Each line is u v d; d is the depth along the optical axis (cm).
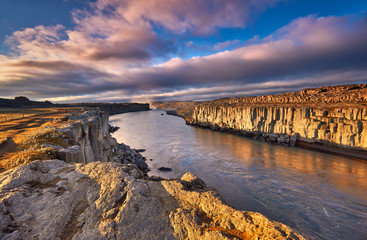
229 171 4075
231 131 10438
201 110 14362
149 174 3822
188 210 863
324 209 2608
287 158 5166
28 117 4425
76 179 1039
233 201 2825
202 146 6762
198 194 970
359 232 2156
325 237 2091
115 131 10600
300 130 6969
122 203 874
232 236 703
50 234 665
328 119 6291
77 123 2645
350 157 5131
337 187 3294
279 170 4159
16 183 875
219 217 816
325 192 3106
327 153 5697
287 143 7075
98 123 3556
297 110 7162
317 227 2245
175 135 9381
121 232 707
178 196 982
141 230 727
